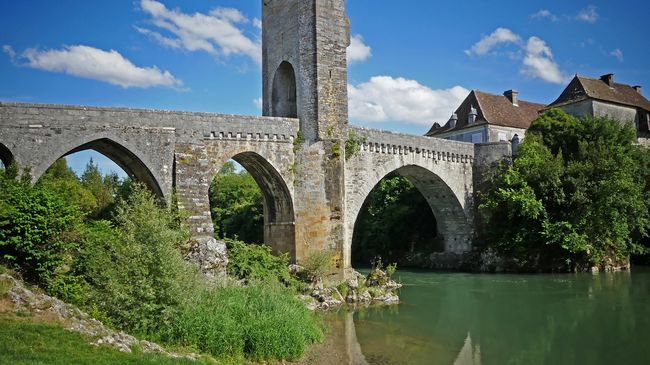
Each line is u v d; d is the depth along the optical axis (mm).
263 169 29125
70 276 17000
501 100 56375
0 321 12156
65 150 22156
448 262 43062
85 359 11281
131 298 15461
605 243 38031
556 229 37031
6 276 13875
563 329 21984
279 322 16781
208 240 22422
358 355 17891
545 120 42469
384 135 34531
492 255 40438
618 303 26688
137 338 14609
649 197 38906
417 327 22359
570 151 40719
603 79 51281
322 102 28875
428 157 38375
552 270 38281
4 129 21062
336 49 29547
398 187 51125
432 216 47625
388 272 32625
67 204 18375
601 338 20438
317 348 18375
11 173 20172
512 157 41688
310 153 28828
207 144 26062
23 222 16172
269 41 32281
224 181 60938
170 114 24953
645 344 19469
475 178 42406
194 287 16625
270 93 31875
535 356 18281
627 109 49594
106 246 17766
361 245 51562
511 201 38156
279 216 29922
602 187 36406
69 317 13414
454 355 18328
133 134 23750
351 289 27984
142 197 17578
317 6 29000
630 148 40188
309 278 27516
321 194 28719
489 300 28641
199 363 13094
